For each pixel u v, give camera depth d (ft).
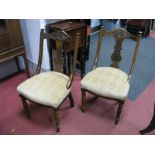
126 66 9.18
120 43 5.64
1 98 6.90
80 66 8.14
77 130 5.61
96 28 13.47
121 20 13.85
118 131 5.57
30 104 6.63
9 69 8.30
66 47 6.60
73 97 6.98
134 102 6.69
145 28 12.35
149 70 8.83
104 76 5.65
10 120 5.95
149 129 5.24
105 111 6.33
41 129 5.64
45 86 5.22
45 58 7.59
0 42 6.40
